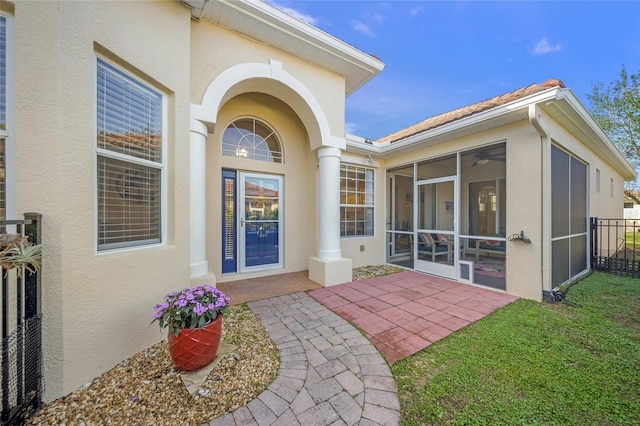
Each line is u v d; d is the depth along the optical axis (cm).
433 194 600
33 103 187
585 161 639
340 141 532
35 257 173
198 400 196
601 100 1366
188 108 323
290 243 615
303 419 179
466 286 501
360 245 680
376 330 315
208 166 508
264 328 321
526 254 434
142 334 261
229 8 370
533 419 181
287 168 611
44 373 191
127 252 250
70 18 201
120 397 198
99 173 234
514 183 450
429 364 246
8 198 188
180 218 309
